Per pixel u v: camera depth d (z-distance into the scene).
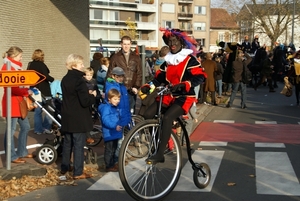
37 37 15.34
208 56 16.69
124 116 7.11
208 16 79.19
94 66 13.41
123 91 7.16
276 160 7.78
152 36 72.00
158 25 72.06
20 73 6.40
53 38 16.58
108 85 7.12
